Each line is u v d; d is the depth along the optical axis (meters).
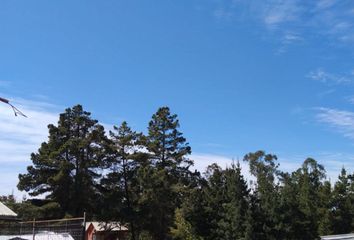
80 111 67.69
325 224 74.12
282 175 79.38
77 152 62.62
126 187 60.75
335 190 79.06
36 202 62.78
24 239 29.11
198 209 41.88
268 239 36.81
